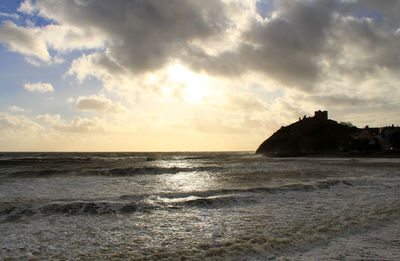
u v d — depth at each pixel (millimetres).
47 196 12328
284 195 11961
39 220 8039
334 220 7879
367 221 7754
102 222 7891
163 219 8234
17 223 7727
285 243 5996
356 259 5102
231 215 8664
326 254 5363
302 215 8562
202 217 8438
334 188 13867
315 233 6688
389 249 5648
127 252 5555
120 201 10695
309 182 16062
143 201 10602
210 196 11797
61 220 8047
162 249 5719
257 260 5105
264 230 6992
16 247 5855
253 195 11844
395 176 19688
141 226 7508
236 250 5609
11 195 12594
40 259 5195
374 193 12609
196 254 5414
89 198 11633
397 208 9445
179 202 10375
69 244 6062
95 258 5242
